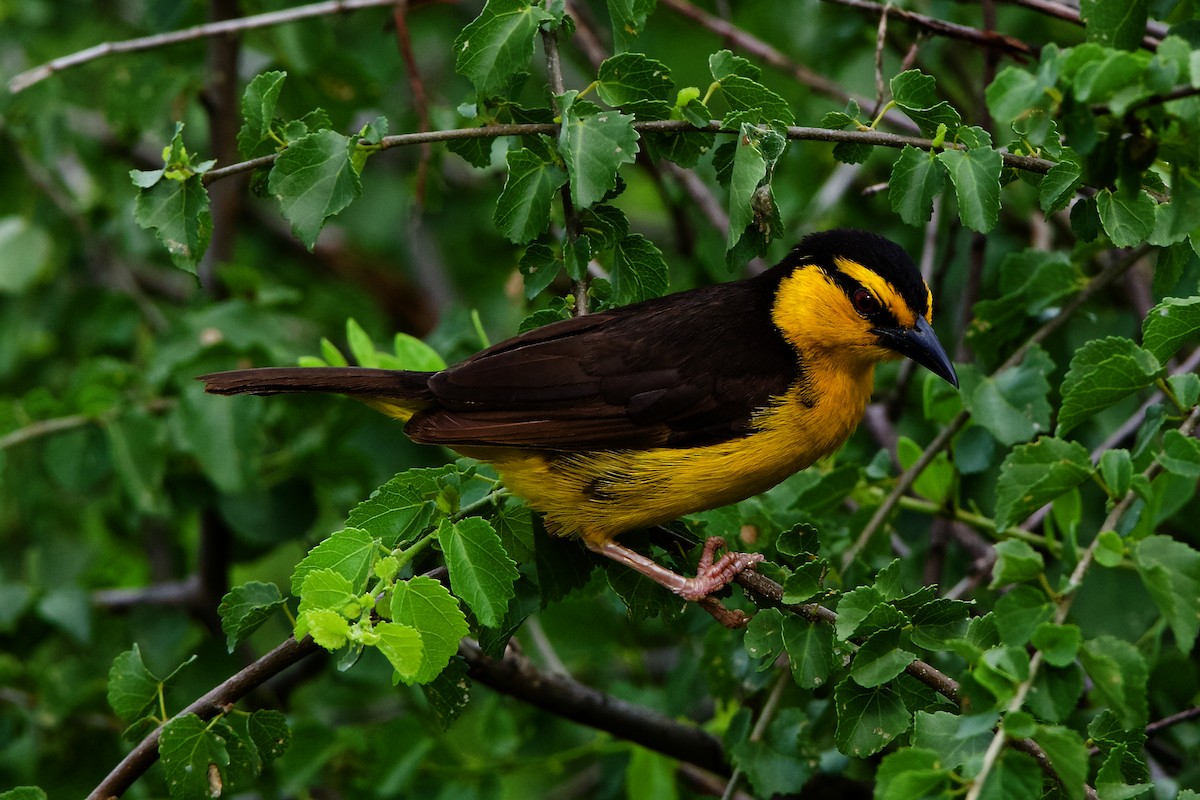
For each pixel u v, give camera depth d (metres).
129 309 15.45
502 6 8.66
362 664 12.84
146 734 8.64
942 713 6.68
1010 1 10.78
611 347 9.85
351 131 15.52
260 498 13.52
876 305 10.20
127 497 13.80
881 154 14.48
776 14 16.92
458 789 12.49
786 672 10.10
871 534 10.37
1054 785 6.75
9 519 16.41
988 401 10.42
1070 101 6.71
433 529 8.32
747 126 8.51
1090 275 12.80
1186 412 7.63
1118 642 6.29
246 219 18.55
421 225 18.34
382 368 10.40
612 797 12.73
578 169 8.36
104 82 15.97
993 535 11.16
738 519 10.34
